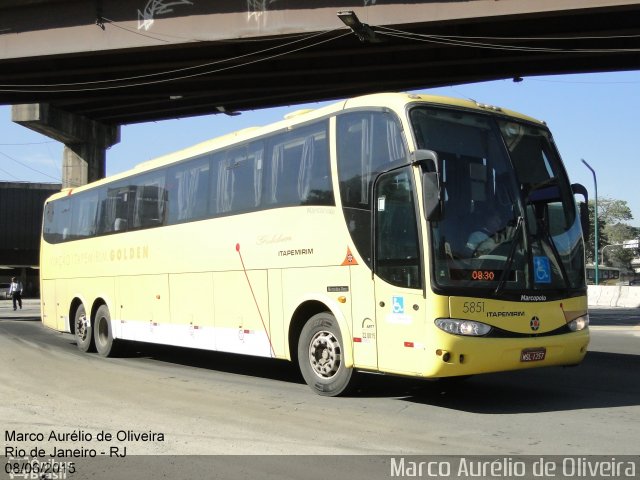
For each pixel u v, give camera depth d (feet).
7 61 81.20
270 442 20.72
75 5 77.97
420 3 63.46
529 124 27.81
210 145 36.45
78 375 35.68
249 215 32.55
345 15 53.06
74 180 119.85
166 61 82.99
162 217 39.68
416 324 23.65
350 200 26.96
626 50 65.21
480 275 23.85
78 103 110.63
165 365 40.32
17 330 66.44
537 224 25.84
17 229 179.11
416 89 92.53
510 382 31.89
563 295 25.67
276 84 93.50
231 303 33.32
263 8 69.72
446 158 24.75
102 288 45.91
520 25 66.74
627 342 51.55
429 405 26.25
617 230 333.62
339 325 26.96
